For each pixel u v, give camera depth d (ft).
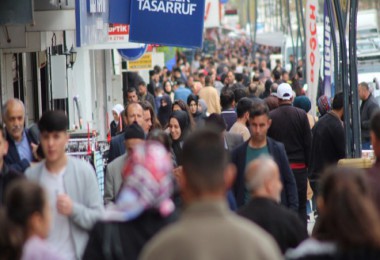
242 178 76.79
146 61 241.76
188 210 39.68
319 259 44.19
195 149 40.34
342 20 101.04
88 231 57.77
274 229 54.44
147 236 48.26
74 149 94.73
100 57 223.30
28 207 44.60
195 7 113.19
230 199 68.08
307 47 154.71
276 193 55.06
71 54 157.89
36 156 66.64
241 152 77.20
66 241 57.77
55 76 136.77
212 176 40.01
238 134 87.04
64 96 136.98
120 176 74.18
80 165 59.52
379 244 43.62
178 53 394.93
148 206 47.98
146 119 101.91
